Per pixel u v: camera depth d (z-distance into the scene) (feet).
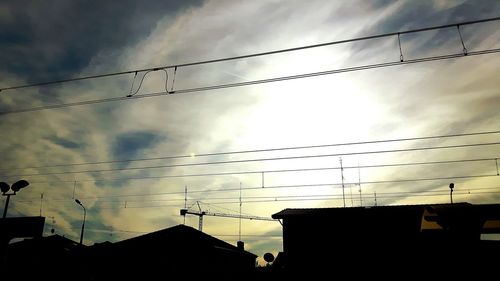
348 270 58.75
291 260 61.41
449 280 52.13
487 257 50.57
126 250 81.97
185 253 80.53
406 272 55.98
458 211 47.91
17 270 83.10
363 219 61.00
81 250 86.94
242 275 92.43
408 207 60.13
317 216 62.54
